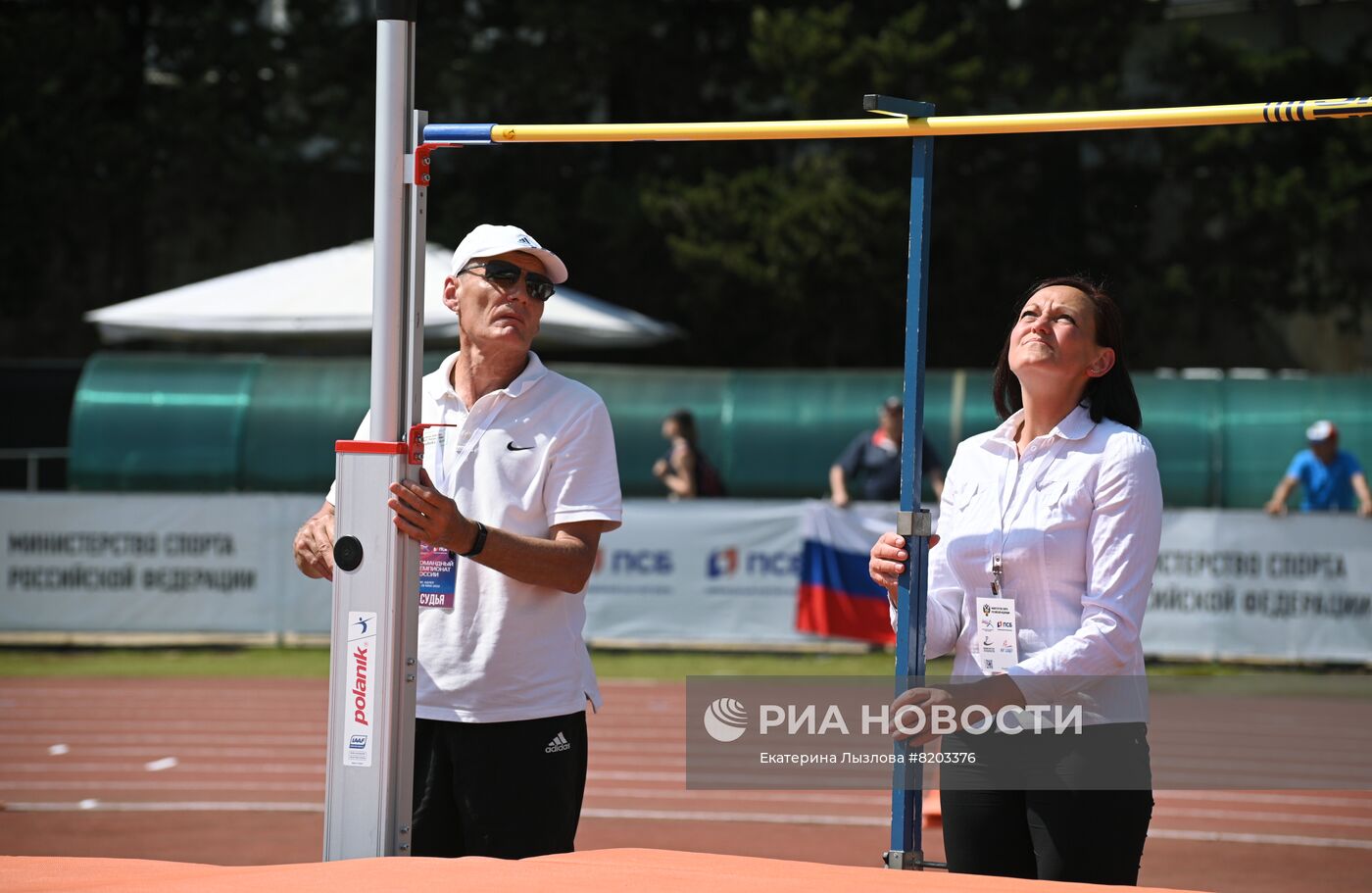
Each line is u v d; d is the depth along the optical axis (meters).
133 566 34.09
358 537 7.89
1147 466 8.36
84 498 34.12
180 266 57.38
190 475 36.34
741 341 56.28
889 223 51.47
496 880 6.30
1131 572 8.27
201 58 55.72
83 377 37.22
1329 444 31.45
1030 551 8.45
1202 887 15.48
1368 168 52.41
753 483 36.00
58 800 20.17
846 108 51.81
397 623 7.88
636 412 36.69
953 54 52.28
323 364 37.22
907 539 8.12
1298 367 57.41
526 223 55.19
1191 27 53.47
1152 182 53.81
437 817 9.48
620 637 33.06
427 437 8.88
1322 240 53.00
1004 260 54.12
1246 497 33.97
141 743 24.38
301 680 30.72
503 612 9.29
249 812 19.48
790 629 32.69
